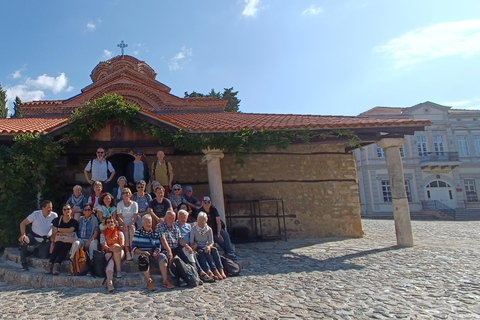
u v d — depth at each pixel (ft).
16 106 95.35
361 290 16.57
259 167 37.27
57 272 19.70
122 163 39.40
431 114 101.04
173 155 36.45
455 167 98.68
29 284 19.25
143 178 27.76
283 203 36.91
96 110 28.07
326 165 38.19
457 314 13.11
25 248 21.33
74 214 23.12
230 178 36.70
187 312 14.02
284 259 24.93
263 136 28.43
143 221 19.75
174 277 18.97
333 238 35.91
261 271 21.34
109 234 19.47
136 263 20.33
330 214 37.29
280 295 16.10
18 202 26.76
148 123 28.89
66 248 20.24
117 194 25.14
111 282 17.76
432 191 97.96
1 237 26.66
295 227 36.68
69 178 33.60
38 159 27.35
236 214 36.22
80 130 27.89
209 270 19.44
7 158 27.20
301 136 28.99
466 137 102.37
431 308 13.83
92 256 19.39
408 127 29.86
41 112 49.98
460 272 19.56
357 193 37.88
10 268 21.66
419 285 17.13
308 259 24.75
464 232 42.68
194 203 26.17
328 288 17.10
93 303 15.52
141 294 16.83
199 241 20.65
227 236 23.70
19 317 13.91
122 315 13.82
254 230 36.01
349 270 20.94
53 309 14.84
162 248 19.51
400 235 29.81
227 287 17.78
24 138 26.86
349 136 29.99
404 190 30.27
